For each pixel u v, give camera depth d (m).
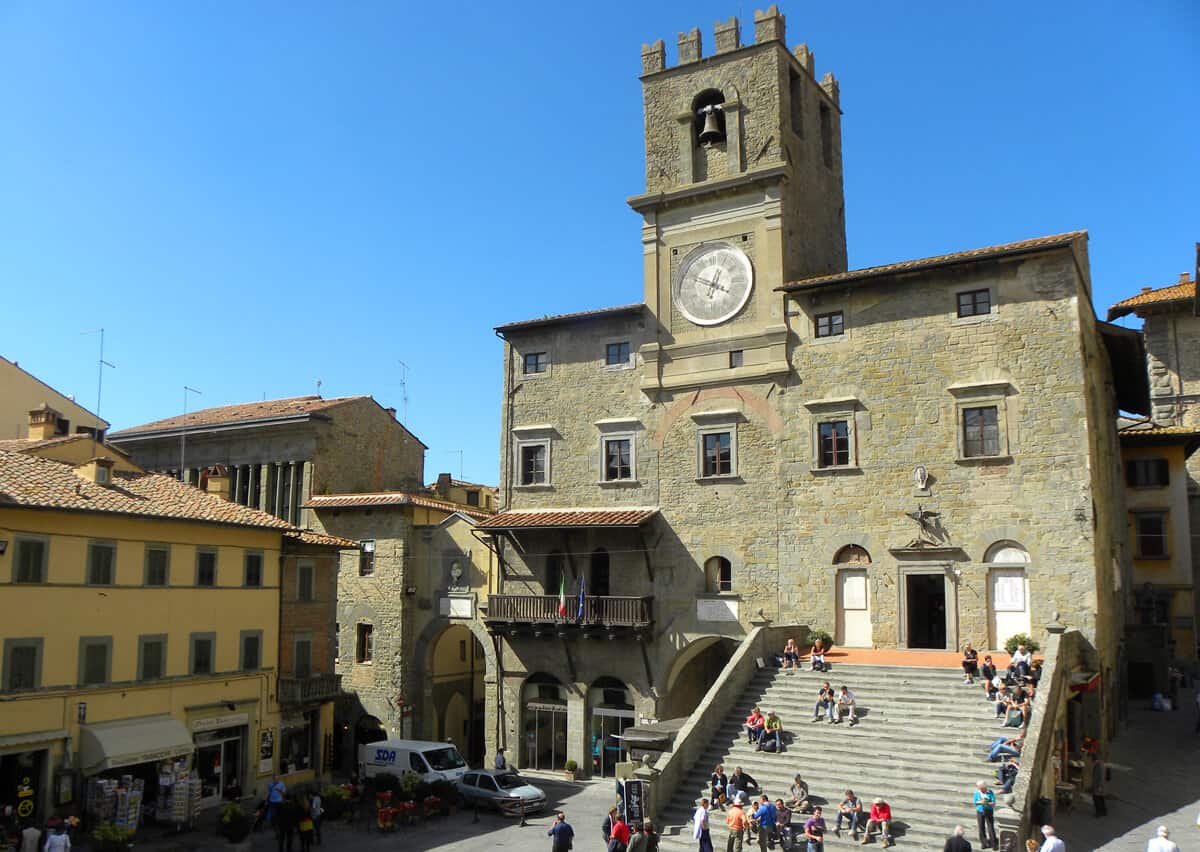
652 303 48.03
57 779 32.62
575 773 45.97
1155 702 44.53
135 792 33.88
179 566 38.31
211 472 46.75
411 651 52.31
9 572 31.97
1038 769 26.83
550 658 47.75
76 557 34.28
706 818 26.91
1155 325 55.62
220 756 39.53
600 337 49.47
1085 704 34.81
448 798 39.16
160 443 64.44
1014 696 31.19
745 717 34.72
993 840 25.11
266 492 59.88
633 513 46.16
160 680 36.78
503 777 39.69
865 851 26.27
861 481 41.25
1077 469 37.00
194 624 38.62
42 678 32.66
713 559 44.78
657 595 45.59
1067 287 38.06
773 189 45.38
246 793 40.03
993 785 27.39
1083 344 38.09
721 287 46.16
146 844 32.81
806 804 28.42
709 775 31.80
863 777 29.61
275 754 41.72
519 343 51.81
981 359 39.41
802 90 48.94
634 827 27.08
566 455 49.50
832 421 42.38
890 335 41.47
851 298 42.59
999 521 38.16
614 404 48.56
